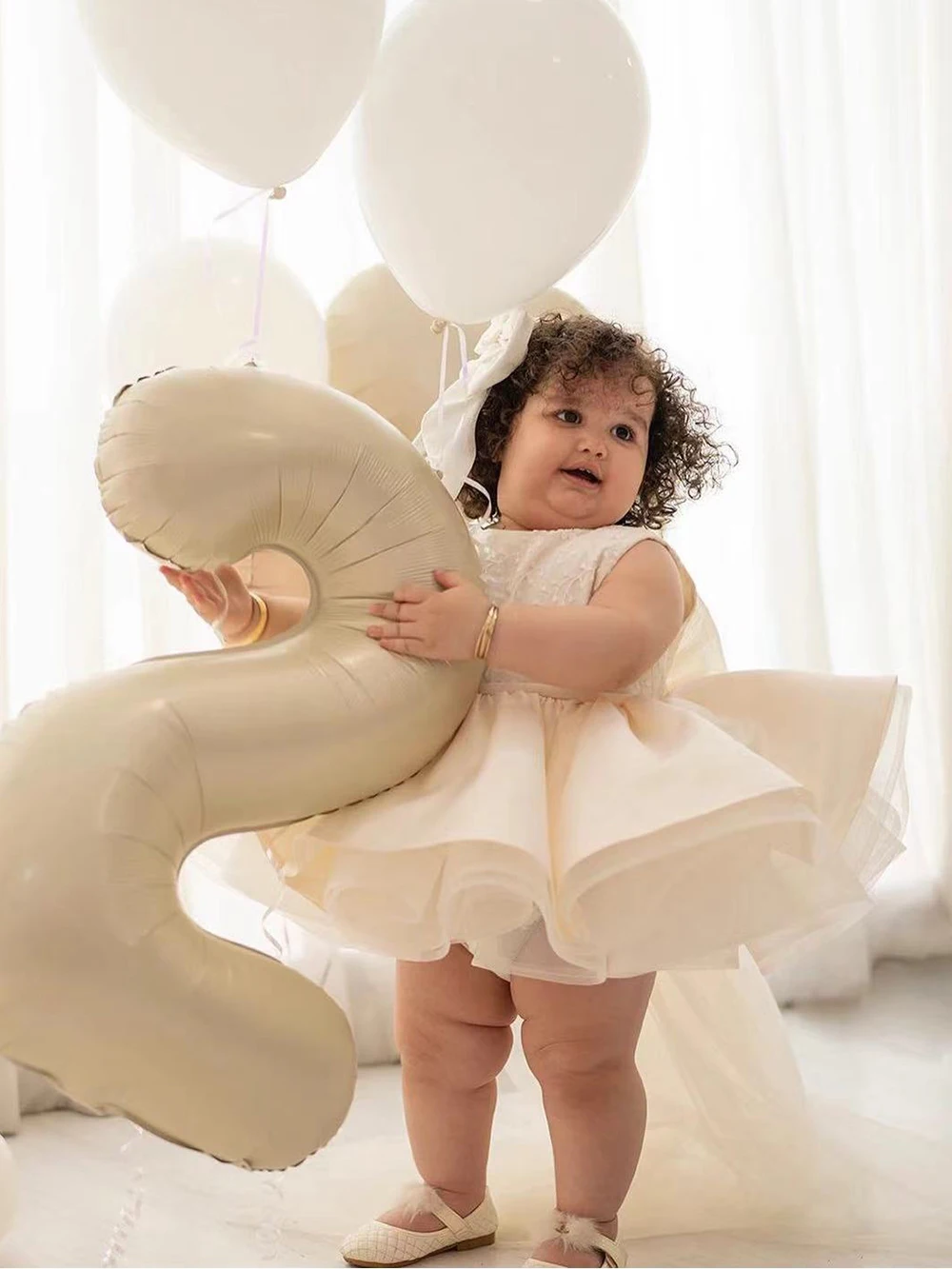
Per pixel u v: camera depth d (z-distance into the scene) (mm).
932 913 2584
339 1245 1431
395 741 1219
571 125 1280
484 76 1267
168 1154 1705
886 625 2549
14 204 2062
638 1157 1343
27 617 2057
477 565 1316
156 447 1184
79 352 2018
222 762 1140
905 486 2607
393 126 1300
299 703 1176
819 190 2539
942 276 2623
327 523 1237
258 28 1207
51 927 1036
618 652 1305
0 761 1102
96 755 1093
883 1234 1402
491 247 1319
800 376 2424
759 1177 1514
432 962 1396
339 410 1258
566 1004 1319
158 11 1213
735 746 1218
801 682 1448
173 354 1534
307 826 1291
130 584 2086
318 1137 1135
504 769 1221
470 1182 1405
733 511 2498
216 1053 1084
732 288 2496
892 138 2588
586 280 2293
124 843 1075
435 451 1454
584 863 1159
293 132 1274
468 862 1159
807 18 2531
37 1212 1516
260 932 2066
